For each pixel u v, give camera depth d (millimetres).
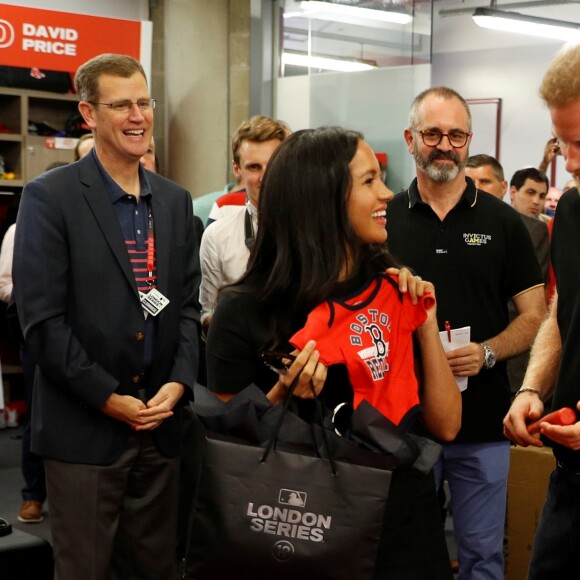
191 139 8008
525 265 3070
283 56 8023
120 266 2795
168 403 2840
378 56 7426
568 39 10164
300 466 1669
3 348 7191
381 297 1854
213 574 1674
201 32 7926
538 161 11367
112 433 2809
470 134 3020
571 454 2088
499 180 4941
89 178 2828
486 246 3020
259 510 1656
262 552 1649
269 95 8078
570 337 2109
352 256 1867
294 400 1818
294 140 1866
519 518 3695
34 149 7328
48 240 2738
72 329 2770
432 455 1760
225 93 8023
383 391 1812
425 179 3031
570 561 2123
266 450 1673
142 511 2932
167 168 8148
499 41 11500
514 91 11461
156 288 2885
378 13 7391
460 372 2893
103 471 2799
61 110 7914
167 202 2967
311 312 1800
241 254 3525
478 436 3000
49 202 2760
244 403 1693
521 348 3008
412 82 7262
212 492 1671
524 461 3672
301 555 1642
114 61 2854
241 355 1882
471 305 3018
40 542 2938
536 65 11250
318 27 7742
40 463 4746
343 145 1841
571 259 2139
